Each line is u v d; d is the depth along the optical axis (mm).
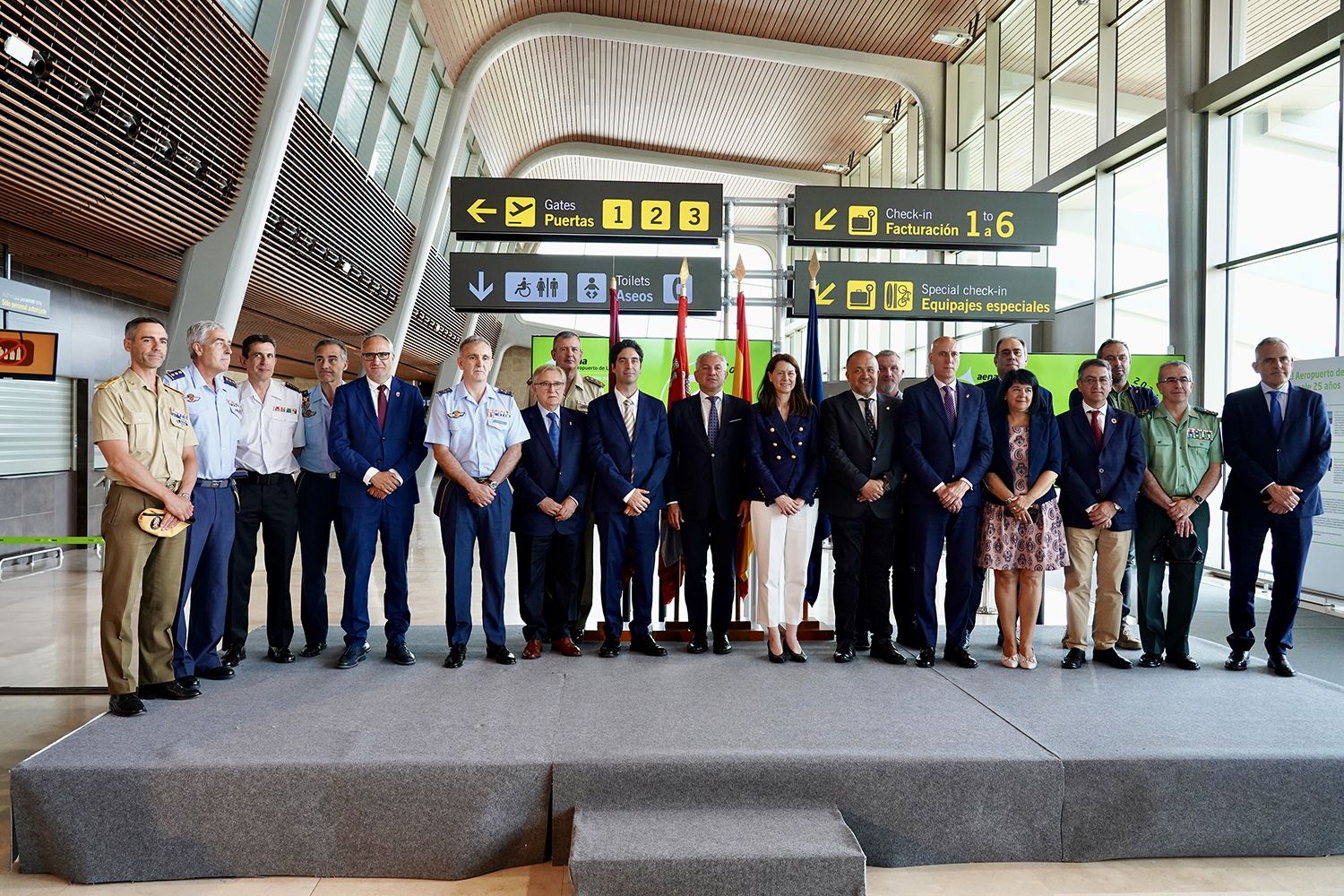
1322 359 5914
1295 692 3178
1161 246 8156
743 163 17312
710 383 3697
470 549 3543
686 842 2152
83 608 5777
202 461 3148
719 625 3732
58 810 2297
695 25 11688
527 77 13602
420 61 11367
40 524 8125
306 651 3674
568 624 3775
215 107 5707
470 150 15578
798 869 2092
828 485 3678
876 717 2812
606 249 20688
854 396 3662
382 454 3516
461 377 3615
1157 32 8234
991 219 5344
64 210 5180
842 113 14547
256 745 2486
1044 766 2436
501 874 2383
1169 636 3617
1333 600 6133
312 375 17797
